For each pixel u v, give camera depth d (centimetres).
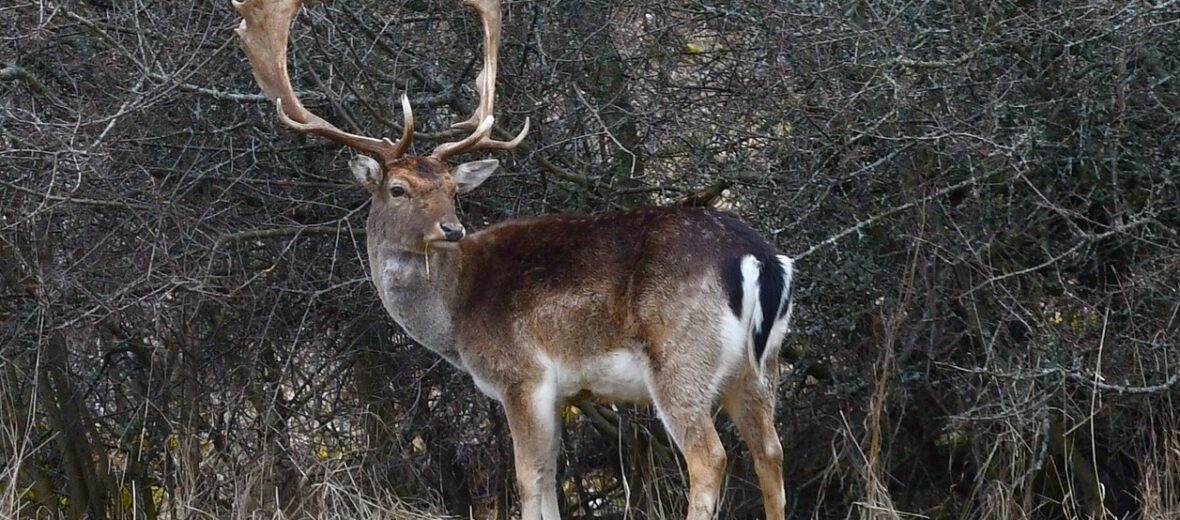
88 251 943
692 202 1009
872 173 947
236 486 997
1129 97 917
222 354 1049
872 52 928
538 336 859
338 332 1050
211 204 943
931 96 953
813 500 1102
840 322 1000
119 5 968
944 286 979
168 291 915
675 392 828
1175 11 874
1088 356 963
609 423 1072
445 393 1077
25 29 921
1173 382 895
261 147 970
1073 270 994
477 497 1109
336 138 873
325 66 984
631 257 844
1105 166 954
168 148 979
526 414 859
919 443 1095
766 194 987
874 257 998
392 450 1066
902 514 977
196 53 891
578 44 984
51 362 1034
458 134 984
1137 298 952
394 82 973
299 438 1046
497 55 952
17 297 990
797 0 945
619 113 1003
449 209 858
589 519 1121
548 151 1007
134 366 1095
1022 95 957
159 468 1093
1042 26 895
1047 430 942
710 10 957
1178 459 928
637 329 838
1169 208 930
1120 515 1045
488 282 874
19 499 966
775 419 1081
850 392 1024
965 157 934
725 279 828
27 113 871
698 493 822
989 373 912
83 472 1080
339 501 950
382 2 998
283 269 1014
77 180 880
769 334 834
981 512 971
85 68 969
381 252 884
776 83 946
